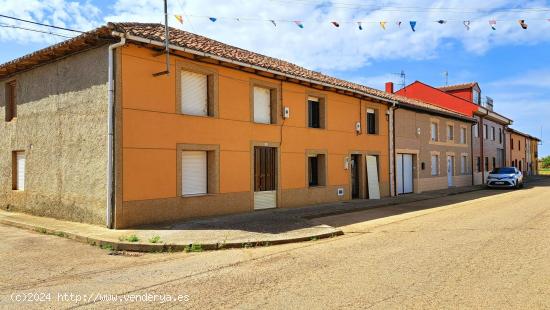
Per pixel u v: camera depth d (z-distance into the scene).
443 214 13.78
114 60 10.27
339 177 17.84
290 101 15.40
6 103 14.26
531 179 42.22
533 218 11.93
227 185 12.95
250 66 13.05
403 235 9.62
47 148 12.30
